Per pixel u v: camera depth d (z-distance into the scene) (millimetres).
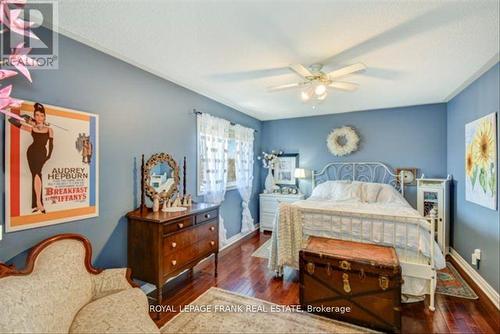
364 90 3480
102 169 2277
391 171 4535
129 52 2318
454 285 2807
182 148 3271
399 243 2533
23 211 1749
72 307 1536
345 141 4836
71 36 2020
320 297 2266
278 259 2961
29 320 1286
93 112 2203
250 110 4711
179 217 2445
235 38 2068
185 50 2275
